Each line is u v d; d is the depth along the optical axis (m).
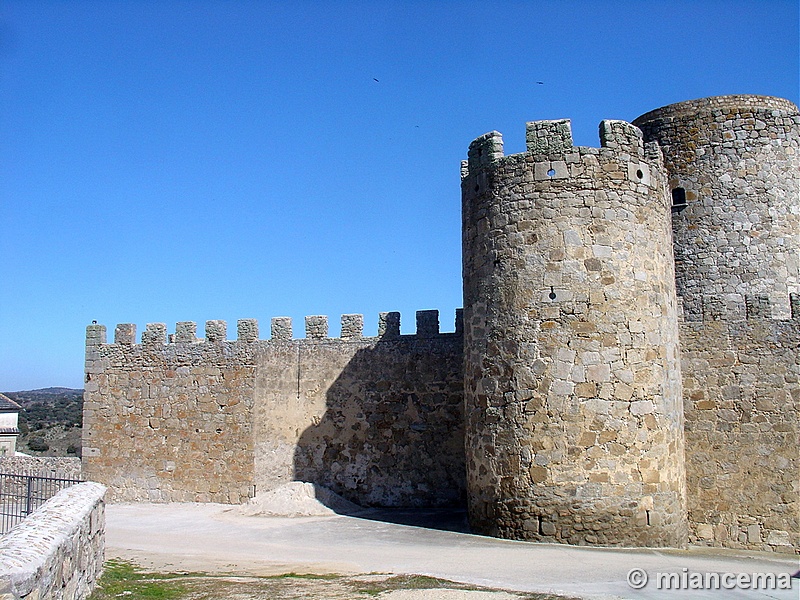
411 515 22.98
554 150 18.44
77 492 12.80
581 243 17.94
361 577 13.30
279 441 26.95
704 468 20.62
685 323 21.42
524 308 17.97
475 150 19.69
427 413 25.47
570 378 17.42
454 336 25.56
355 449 26.05
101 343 29.67
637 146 18.91
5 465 32.44
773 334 20.77
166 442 28.27
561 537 16.91
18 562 7.85
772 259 23.05
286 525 21.62
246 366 27.77
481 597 11.45
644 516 17.06
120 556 16.62
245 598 11.47
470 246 19.50
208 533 20.67
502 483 17.72
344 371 26.64
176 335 28.81
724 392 20.84
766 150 23.59
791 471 20.09
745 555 17.92
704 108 24.05
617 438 17.20
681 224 23.78
